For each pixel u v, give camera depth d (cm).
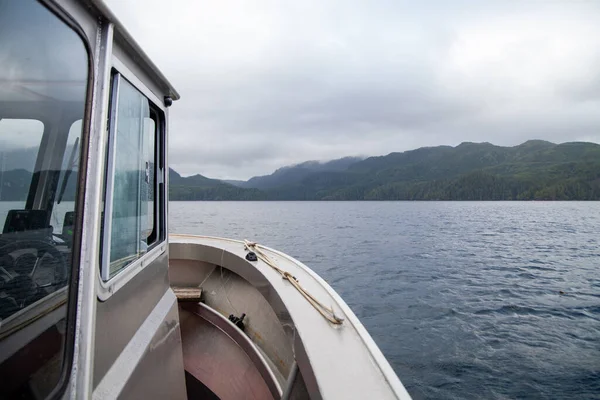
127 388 128
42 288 91
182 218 7512
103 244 122
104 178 127
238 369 310
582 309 1525
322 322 200
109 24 121
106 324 123
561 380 930
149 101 191
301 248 3494
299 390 187
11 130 87
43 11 91
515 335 1223
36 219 92
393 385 137
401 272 2339
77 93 106
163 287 209
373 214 11006
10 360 80
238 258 370
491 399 854
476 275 2255
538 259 2902
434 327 1296
